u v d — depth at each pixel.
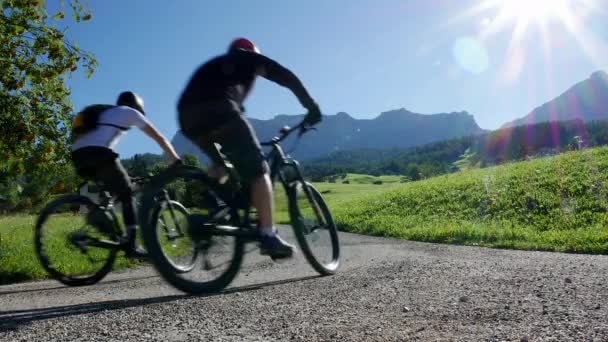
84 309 3.51
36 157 9.36
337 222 18.20
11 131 9.29
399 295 3.66
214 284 4.09
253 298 3.71
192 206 4.04
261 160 3.89
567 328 2.59
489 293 3.59
